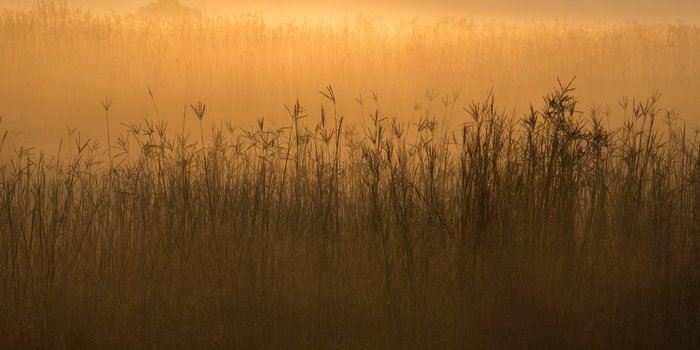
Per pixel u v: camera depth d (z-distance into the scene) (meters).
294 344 14.18
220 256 15.44
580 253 15.45
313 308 14.72
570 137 16.08
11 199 15.98
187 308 14.84
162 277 15.16
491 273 15.05
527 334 14.21
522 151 16.58
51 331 14.12
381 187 16.98
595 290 14.95
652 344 13.91
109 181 17.80
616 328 14.23
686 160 18.06
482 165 15.91
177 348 14.11
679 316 14.30
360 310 14.64
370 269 15.21
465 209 15.62
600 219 15.97
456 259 15.31
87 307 14.61
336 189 16.22
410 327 14.34
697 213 16.11
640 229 15.81
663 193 16.69
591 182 16.36
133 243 15.61
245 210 16.05
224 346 14.12
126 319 14.52
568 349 14.08
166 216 16.08
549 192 15.83
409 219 15.78
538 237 15.38
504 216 15.58
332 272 15.18
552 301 14.78
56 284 14.77
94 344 14.12
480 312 14.55
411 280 14.94
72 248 15.38
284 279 15.14
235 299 14.77
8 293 14.68
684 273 15.12
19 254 15.62
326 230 15.45
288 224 16.20
